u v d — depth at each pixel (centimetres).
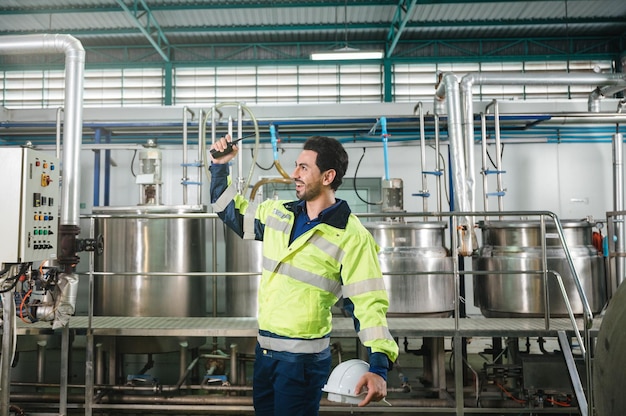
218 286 523
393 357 132
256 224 169
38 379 344
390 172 551
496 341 382
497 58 780
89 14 698
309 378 148
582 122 479
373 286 139
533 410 278
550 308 315
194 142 541
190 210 369
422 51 801
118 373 345
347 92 783
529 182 552
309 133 536
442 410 280
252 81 784
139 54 800
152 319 320
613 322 81
